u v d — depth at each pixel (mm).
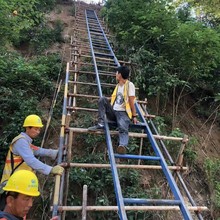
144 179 5199
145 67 7039
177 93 7637
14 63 7148
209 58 6957
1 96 6242
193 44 6711
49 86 7023
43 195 4602
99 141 5500
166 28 7285
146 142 5648
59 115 6367
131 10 8555
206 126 7473
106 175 4824
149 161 5465
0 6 5590
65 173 3824
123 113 4164
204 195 5523
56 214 2969
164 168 3605
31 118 3299
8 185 2045
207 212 5188
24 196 2018
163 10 7387
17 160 3059
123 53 8711
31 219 4305
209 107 7914
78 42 9531
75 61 7551
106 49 8766
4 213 1906
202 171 5945
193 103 7844
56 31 11047
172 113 7184
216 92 7930
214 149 6914
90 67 7797
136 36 7707
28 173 2107
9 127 5492
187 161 5941
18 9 6324
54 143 5715
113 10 9453
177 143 5938
